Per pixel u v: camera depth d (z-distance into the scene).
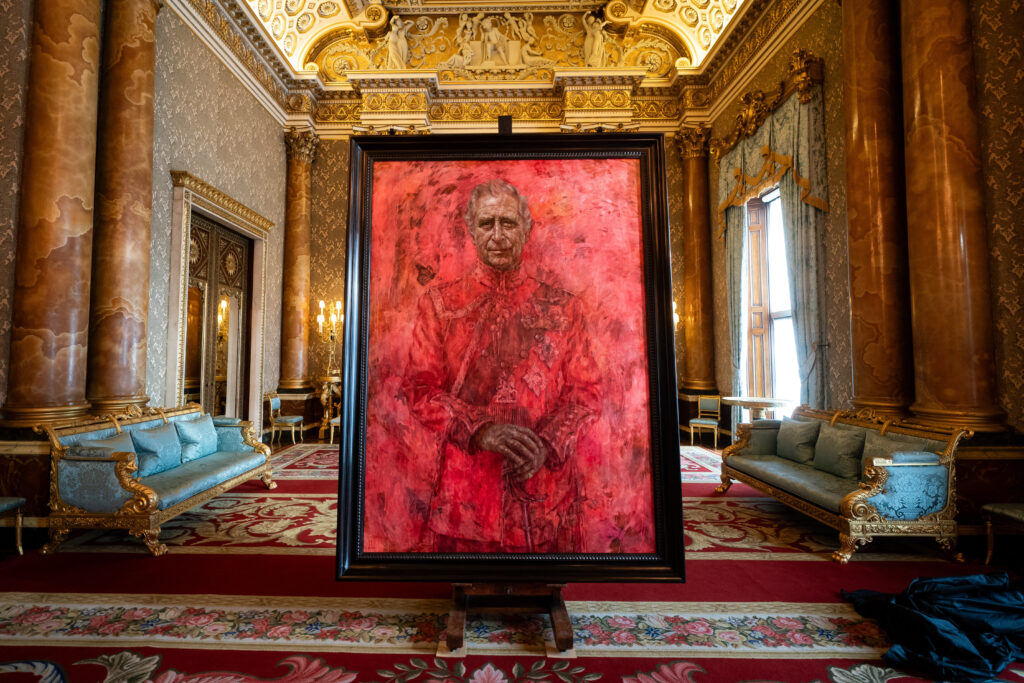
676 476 2.39
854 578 3.38
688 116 9.62
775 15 7.40
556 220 2.56
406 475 2.45
